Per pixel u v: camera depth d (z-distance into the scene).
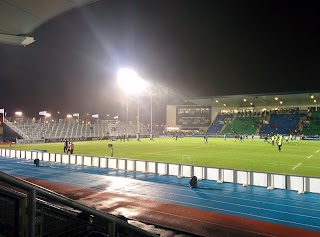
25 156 30.78
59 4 9.63
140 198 14.19
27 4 9.55
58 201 3.33
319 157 31.33
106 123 82.50
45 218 4.29
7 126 62.66
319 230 10.01
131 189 16.12
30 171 22.38
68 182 18.08
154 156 31.84
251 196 14.62
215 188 16.42
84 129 74.06
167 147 44.59
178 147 44.69
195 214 11.71
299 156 32.31
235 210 12.27
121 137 69.25
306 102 81.19
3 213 3.32
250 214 11.73
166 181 18.39
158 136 84.44
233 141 63.06
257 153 35.59
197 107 93.75
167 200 13.82
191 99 84.88
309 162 27.06
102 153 35.12
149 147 44.53
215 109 92.31
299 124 77.62
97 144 52.19
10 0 9.30
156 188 16.38
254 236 9.49
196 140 66.31
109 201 13.62
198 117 93.69
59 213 4.14
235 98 80.06
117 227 4.16
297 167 23.98
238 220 11.01
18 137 60.16
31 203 3.06
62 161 27.20
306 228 10.20
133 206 12.82
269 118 83.69
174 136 83.00
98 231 4.30
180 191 15.67
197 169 19.27
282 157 31.33
